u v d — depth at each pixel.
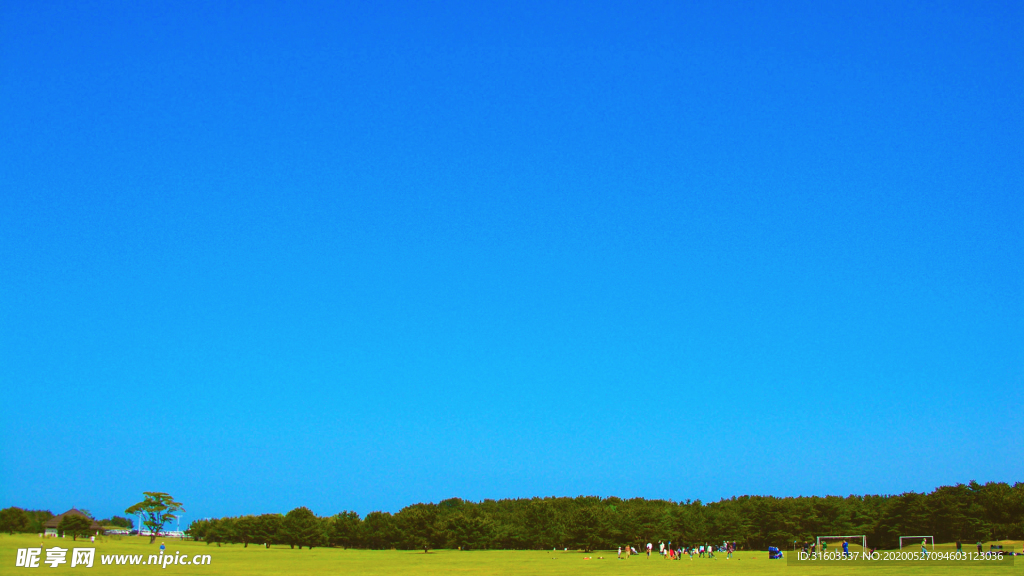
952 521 161.50
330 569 112.25
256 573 100.75
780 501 199.25
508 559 148.38
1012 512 157.75
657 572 96.25
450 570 108.94
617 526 196.25
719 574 87.88
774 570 93.25
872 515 186.00
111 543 189.38
